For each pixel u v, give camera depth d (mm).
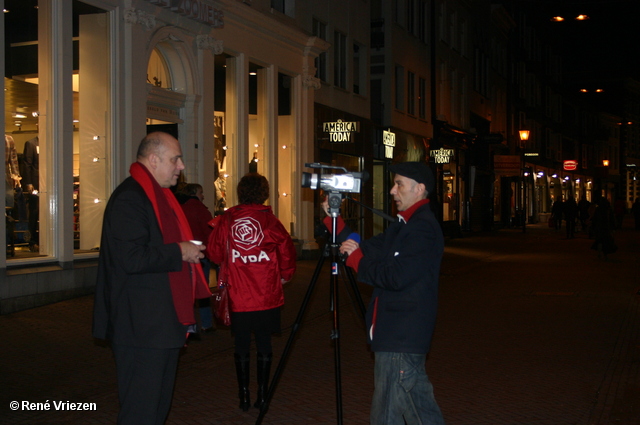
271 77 16953
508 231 38562
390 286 3832
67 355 7438
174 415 5668
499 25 40938
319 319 10266
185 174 13672
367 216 23125
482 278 15797
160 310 3816
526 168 43094
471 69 35219
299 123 18281
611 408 5961
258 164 16797
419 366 3967
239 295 5676
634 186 81938
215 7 14172
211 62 14266
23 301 9594
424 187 4117
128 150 11836
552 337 9047
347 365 7477
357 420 5574
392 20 25422
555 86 56312
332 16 20469
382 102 25359
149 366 3826
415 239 3867
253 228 5668
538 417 5707
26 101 10211
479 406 6000
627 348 8414
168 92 13078
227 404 6004
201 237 8359
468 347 8406
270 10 16719
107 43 11602
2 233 9461
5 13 9852
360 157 22547
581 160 66375
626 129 79438
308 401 6113
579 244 27656
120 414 3857
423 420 3992
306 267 16312
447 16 31766
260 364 5809
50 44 10617
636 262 19969
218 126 15219
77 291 10648
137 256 3670
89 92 11359
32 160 10328
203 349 8117
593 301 12250
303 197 18266
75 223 11180
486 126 38156
